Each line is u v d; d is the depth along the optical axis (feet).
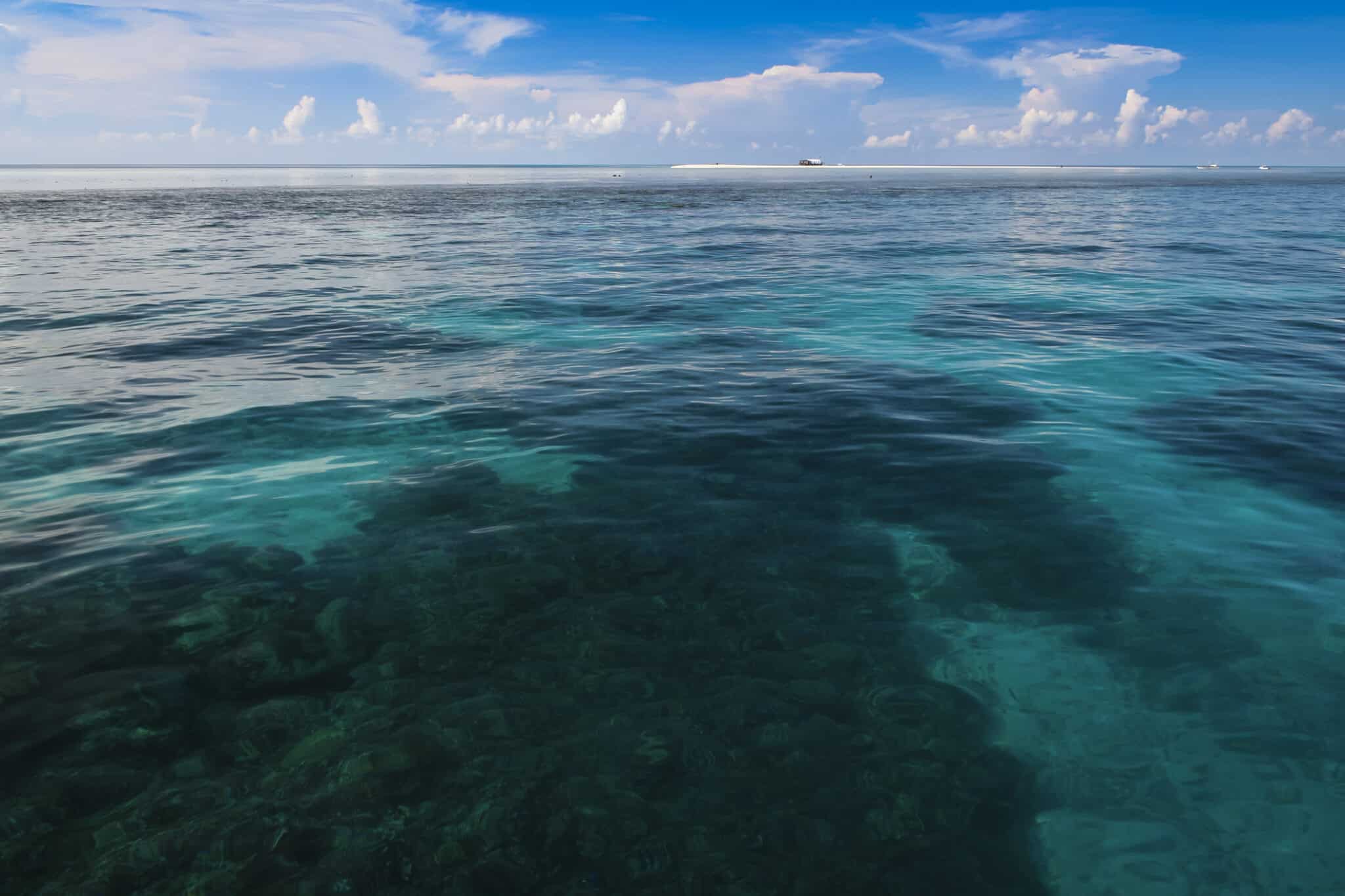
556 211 157.38
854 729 15.08
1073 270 73.26
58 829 12.42
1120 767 14.25
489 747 14.37
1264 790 13.73
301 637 17.63
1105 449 29.35
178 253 85.92
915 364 41.42
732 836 12.57
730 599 19.45
